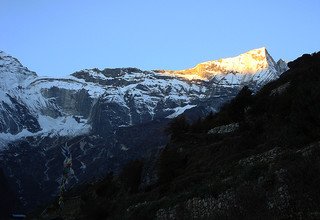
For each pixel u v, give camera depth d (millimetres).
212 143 72688
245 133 65250
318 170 33500
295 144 46156
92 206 76062
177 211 49312
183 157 70750
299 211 32812
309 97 47188
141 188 78312
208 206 44656
